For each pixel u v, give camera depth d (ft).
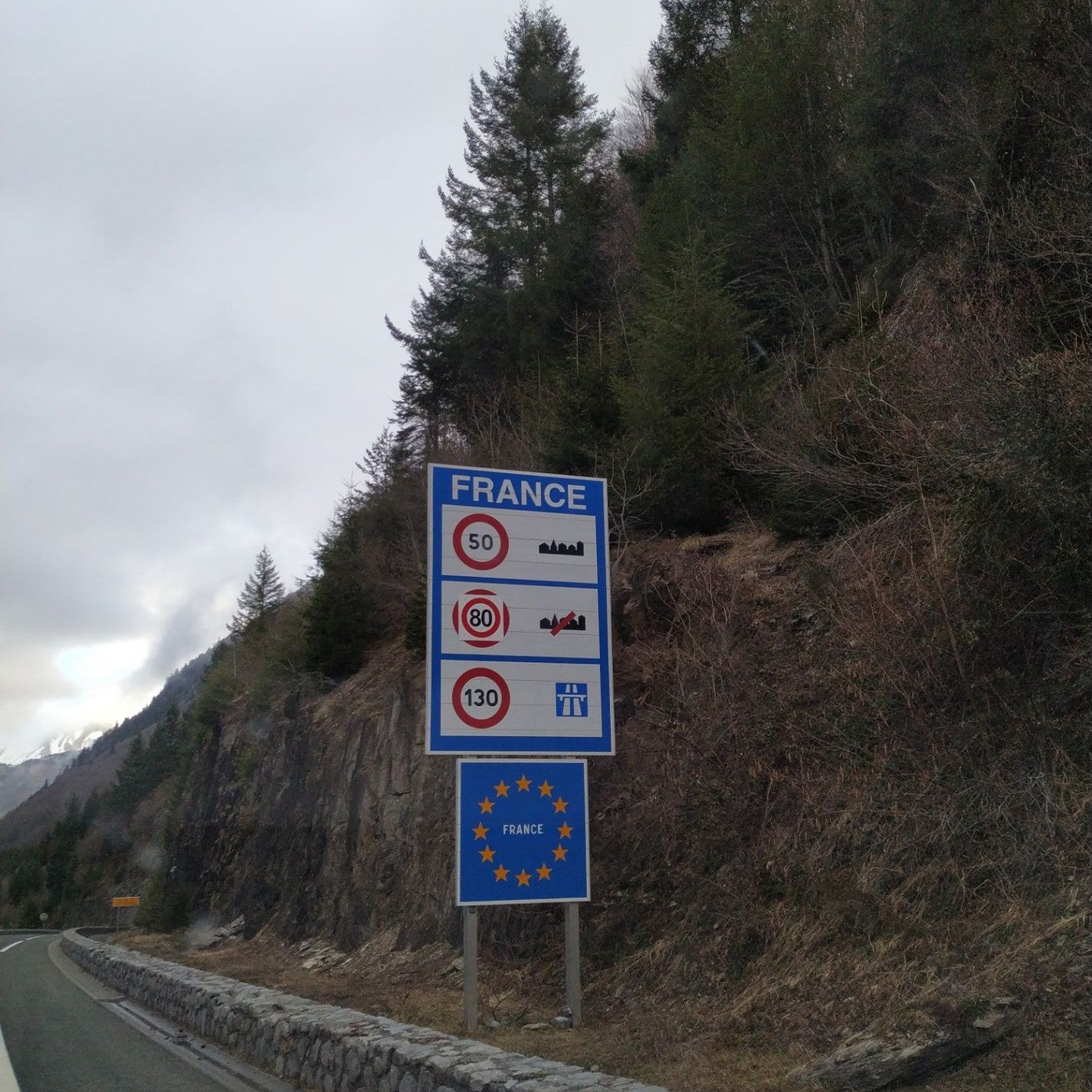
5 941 164.35
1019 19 47.88
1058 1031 18.67
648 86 139.44
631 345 65.98
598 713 34.99
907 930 24.90
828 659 35.94
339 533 104.99
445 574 34.60
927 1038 19.94
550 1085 20.24
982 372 33.86
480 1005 36.29
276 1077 31.78
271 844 83.41
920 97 58.65
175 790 150.51
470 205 118.32
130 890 223.51
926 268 49.34
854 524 41.19
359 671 88.58
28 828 478.59
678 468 52.19
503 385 95.04
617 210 104.94
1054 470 28.19
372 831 61.87
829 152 70.79
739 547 48.19
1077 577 28.07
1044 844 24.14
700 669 39.58
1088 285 33.86
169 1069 34.65
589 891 33.32
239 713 124.88
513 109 119.03
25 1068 35.58
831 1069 20.61
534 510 36.19
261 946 71.67
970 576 31.14
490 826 32.89
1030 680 28.50
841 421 41.34
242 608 227.20
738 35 90.22
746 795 34.30
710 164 79.00
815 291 69.21
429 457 97.81
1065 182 37.63
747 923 29.89
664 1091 19.79
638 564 49.14
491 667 34.24
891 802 29.12
